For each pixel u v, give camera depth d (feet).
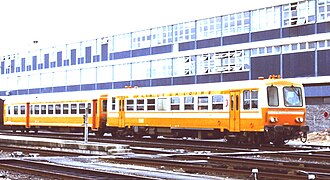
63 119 128.36
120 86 182.29
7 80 239.50
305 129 86.94
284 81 86.63
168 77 164.66
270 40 135.13
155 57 168.66
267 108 84.43
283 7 132.67
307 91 127.03
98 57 191.31
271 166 56.39
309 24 126.93
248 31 140.87
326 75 122.93
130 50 178.29
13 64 235.20
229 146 88.07
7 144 96.07
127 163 62.44
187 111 97.04
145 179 45.06
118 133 115.03
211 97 92.73
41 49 218.38
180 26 161.17
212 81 150.82
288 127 85.87
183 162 59.67
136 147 82.58
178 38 161.68
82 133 130.52
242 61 142.51
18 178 47.98
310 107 126.41
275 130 84.23
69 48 204.74
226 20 147.23
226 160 62.08
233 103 89.04
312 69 125.80
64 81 207.10
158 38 168.45
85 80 197.67
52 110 132.16
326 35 122.72
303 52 127.95
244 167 56.39
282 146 86.84
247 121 86.74
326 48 123.13
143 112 106.52
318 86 124.67
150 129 106.63
